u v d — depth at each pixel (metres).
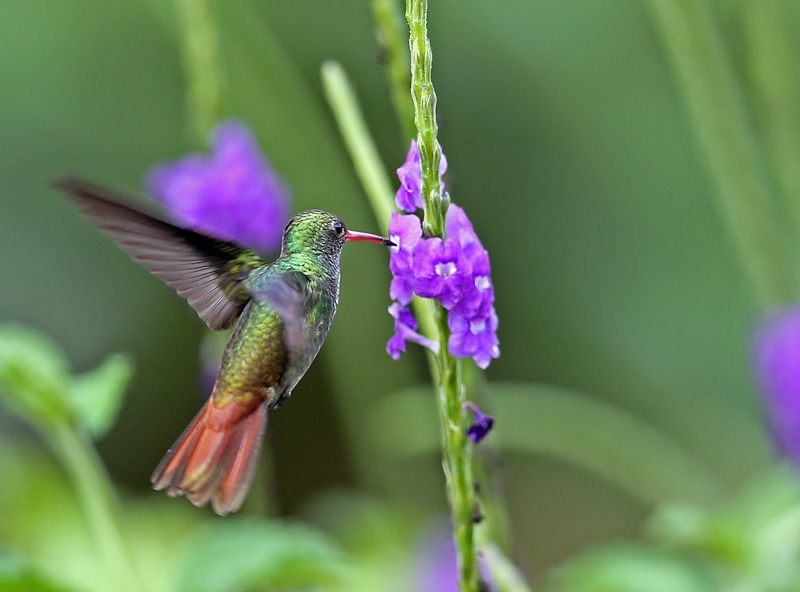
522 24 12.76
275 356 5.65
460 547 5.09
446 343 4.95
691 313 13.05
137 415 13.91
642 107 12.77
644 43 12.63
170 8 10.63
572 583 8.34
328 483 14.85
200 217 8.75
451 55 12.72
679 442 12.92
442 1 12.60
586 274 13.20
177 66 12.95
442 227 4.84
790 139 8.99
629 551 8.41
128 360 7.28
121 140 12.98
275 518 9.10
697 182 12.84
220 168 8.72
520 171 12.95
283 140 10.78
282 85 10.84
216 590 6.76
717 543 8.20
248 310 5.85
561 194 13.04
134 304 13.71
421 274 4.78
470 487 5.05
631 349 13.19
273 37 12.10
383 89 12.29
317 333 5.82
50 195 13.23
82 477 6.97
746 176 8.98
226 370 5.65
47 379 6.86
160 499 11.69
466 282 4.80
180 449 5.48
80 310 13.55
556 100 12.84
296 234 5.99
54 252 13.45
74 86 12.96
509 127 12.87
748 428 12.72
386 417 10.53
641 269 13.18
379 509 11.21
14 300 13.30
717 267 12.98
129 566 6.99
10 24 12.80
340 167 10.98
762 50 9.00
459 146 12.84
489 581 6.11
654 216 13.09
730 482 12.57
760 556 8.14
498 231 13.03
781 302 8.84
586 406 10.09
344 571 7.01
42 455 12.14
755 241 8.95
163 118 12.98
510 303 13.24
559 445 9.81
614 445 9.75
